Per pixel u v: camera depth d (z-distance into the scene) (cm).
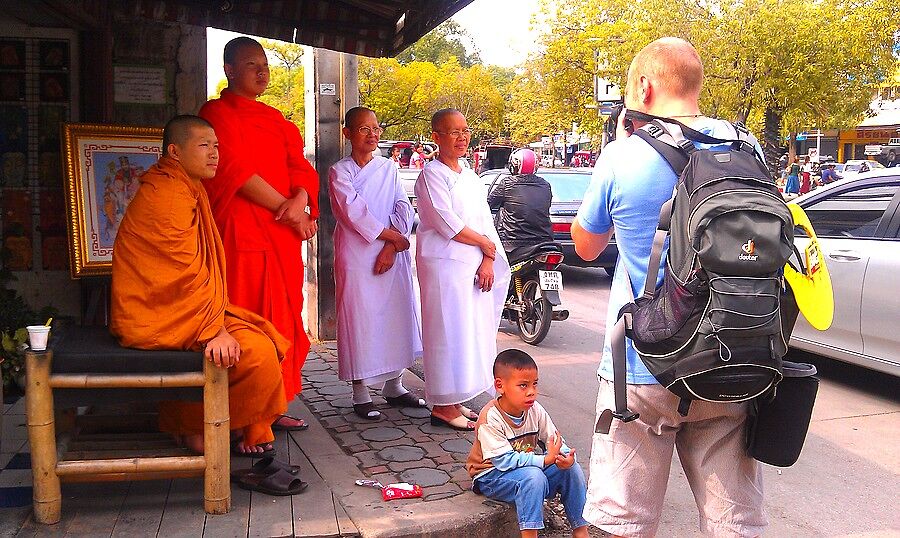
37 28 553
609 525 273
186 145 349
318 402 531
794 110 1961
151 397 339
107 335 371
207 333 343
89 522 337
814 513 418
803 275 262
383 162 510
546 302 768
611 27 2411
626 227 268
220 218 416
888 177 619
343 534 335
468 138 476
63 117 562
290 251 433
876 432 541
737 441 266
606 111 1491
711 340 234
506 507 359
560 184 1125
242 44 427
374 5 565
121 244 345
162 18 562
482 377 478
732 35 1939
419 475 398
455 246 465
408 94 3866
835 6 1920
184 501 360
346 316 495
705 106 1998
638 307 259
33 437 329
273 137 430
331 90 676
